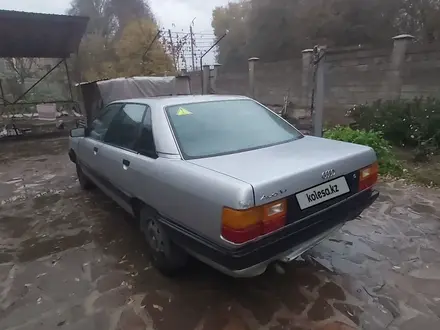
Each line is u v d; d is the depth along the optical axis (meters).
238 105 2.84
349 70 7.96
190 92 8.37
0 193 4.70
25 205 4.15
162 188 2.20
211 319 2.04
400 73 6.93
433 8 10.90
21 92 18.20
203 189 1.86
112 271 2.61
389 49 7.12
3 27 8.73
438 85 6.40
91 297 2.30
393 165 4.84
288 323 1.99
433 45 6.37
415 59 6.67
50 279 2.53
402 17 11.91
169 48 17.12
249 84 10.81
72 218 3.67
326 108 8.52
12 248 3.05
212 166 2.00
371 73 7.53
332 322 1.99
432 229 3.12
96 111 7.94
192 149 2.27
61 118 11.05
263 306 2.15
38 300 2.29
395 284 2.33
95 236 3.22
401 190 4.16
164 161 2.23
